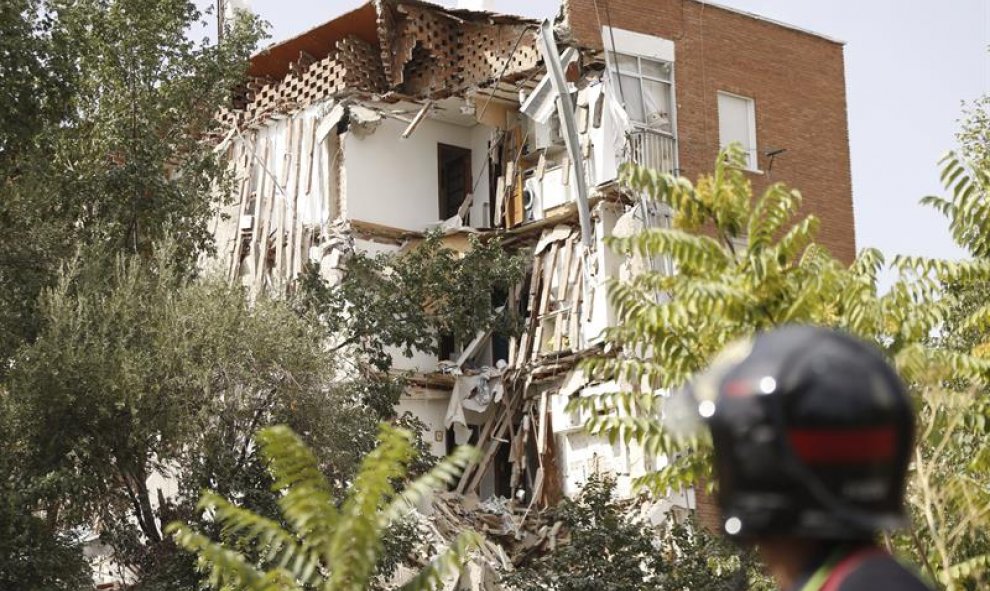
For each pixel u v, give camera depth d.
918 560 10.04
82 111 24.64
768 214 11.44
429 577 10.02
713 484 2.12
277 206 31.67
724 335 10.88
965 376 10.07
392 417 24.56
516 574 21.02
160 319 21.56
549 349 29.31
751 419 2.00
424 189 31.58
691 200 11.66
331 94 30.89
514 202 30.53
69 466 20.84
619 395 11.64
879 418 1.95
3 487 19.45
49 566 19.23
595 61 29.45
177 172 27.41
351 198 30.48
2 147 21.66
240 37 26.17
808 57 32.16
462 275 25.22
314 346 22.53
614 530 20.84
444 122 32.09
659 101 29.86
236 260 31.61
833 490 1.95
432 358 30.19
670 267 27.34
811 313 10.55
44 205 22.84
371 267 25.11
